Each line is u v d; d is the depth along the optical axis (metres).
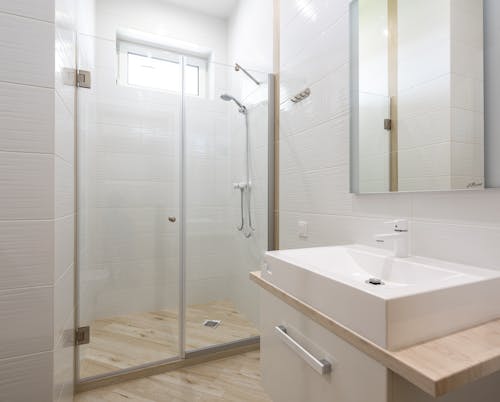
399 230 1.02
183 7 2.84
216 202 2.38
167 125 2.19
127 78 2.67
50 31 1.02
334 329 0.69
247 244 2.28
